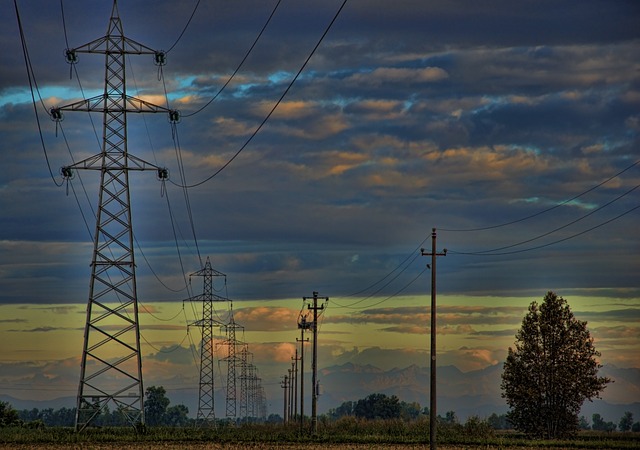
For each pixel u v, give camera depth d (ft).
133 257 347.77
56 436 355.97
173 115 354.13
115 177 349.61
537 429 438.40
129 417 373.61
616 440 405.39
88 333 349.61
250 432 429.38
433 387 285.02
